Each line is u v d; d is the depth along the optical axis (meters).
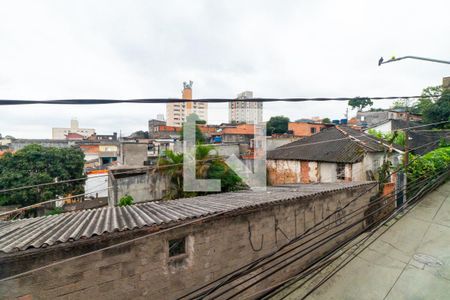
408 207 8.30
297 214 6.28
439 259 5.57
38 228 4.29
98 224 4.34
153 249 4.16
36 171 15.67
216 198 6.93
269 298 5.34
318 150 14.01
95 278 3.68
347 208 7.65
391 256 5.97
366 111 31.17
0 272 3.09
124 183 10.73
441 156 10.62
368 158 11.48
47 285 3.34
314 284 5.44
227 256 5.04
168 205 6.11
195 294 4.63
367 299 4.74
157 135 31.28
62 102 1.53
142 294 4.08
